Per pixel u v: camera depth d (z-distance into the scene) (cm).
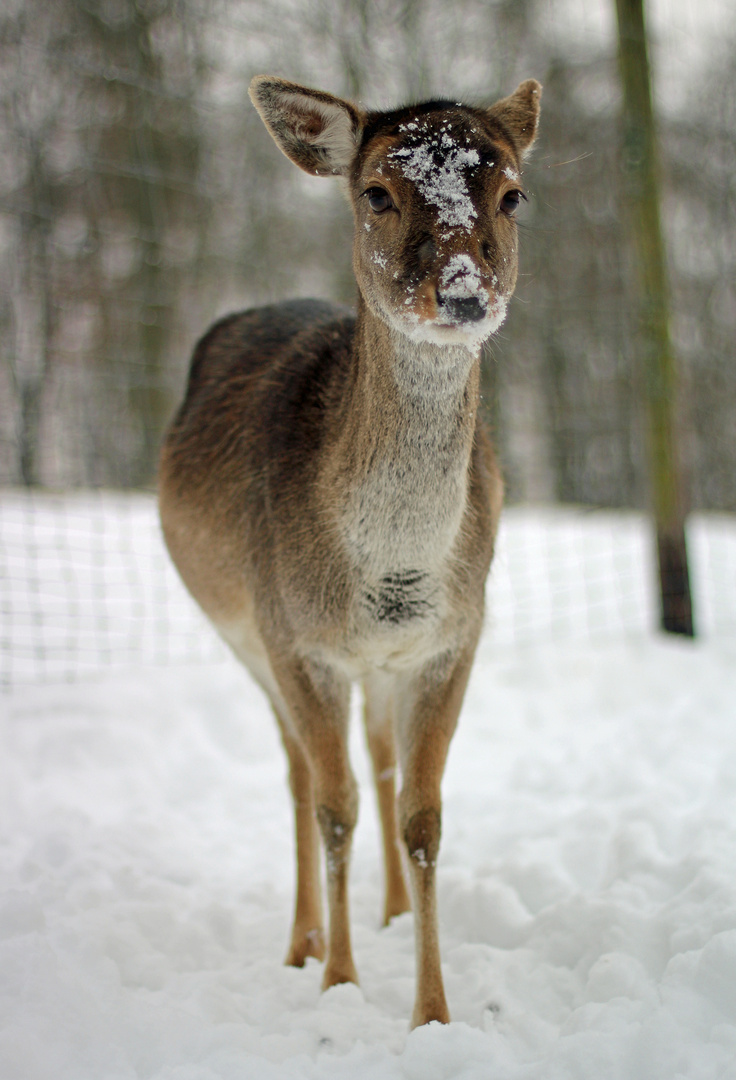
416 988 262
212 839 402
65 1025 238
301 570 282
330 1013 257
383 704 335
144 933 304
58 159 1053
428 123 251
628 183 652
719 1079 208
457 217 238
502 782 442
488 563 300
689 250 1092
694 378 1057
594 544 881
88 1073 224
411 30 902
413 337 240
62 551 723
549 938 285
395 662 284
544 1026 245
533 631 662
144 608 651
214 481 349
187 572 379
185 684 552
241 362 368
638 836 329
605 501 1095
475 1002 263
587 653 608
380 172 252
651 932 273
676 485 637
